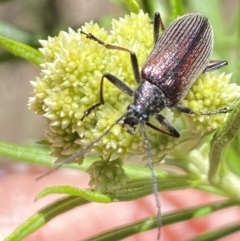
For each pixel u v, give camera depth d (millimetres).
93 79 67
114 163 68
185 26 73
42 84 68
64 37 69
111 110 68
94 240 69
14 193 119
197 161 73
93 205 122
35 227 65
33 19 160
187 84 69
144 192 67
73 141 68
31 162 71
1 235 111
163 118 69
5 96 179
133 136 67
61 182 121
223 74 70
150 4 85
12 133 173
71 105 66
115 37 71
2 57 96
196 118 68
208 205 74
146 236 119
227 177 73
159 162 71
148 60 72
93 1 172
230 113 65
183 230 121
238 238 118
